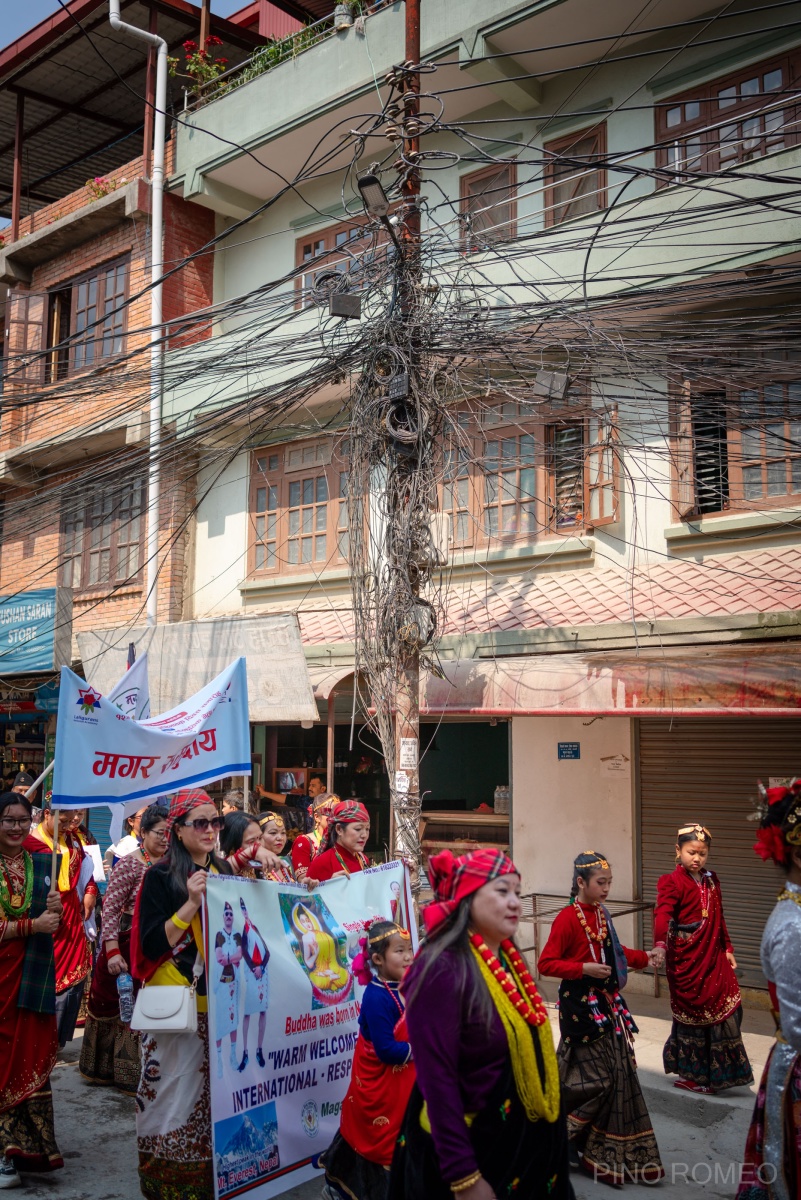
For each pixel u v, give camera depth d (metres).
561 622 9.28
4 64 15.38
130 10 14.51
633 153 6.39
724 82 9.62
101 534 14.46
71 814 7.09
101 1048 6.82
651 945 9.37
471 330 7.18
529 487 10.48
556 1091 2.97
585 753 9.97
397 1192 3.11
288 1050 4.80
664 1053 6.79
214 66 14.35
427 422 7.07
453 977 2.85
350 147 12.34
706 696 7.36
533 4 9.89
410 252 7.34
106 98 16.36
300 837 7.59
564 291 9.59
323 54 12.13
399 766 6.85
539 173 10.81
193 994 4.44
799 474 8.86
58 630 12.73
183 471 12.41
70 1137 5.91
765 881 8.84
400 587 6.91
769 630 7.90
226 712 5.98
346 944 5.25
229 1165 4.38
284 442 11.97
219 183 13.45
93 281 14.80
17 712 14.95
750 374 7.01
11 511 10.19
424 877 9.80
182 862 4.67
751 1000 8.80
